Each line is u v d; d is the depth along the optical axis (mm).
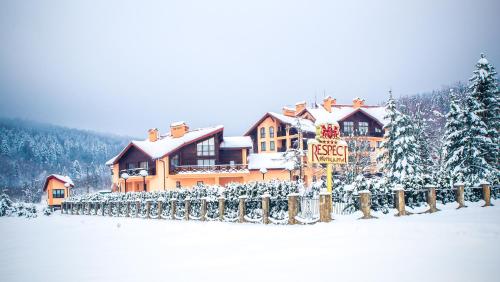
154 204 30250
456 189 20828
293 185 19812
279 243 11945
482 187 22109
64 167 175250
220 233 15828
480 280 6559
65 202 51344
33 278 9055
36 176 171625
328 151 18422
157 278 8195
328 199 16188
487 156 33906
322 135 18312
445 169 34906
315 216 17281
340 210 18891
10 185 152750
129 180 60031
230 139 63188
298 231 14242
